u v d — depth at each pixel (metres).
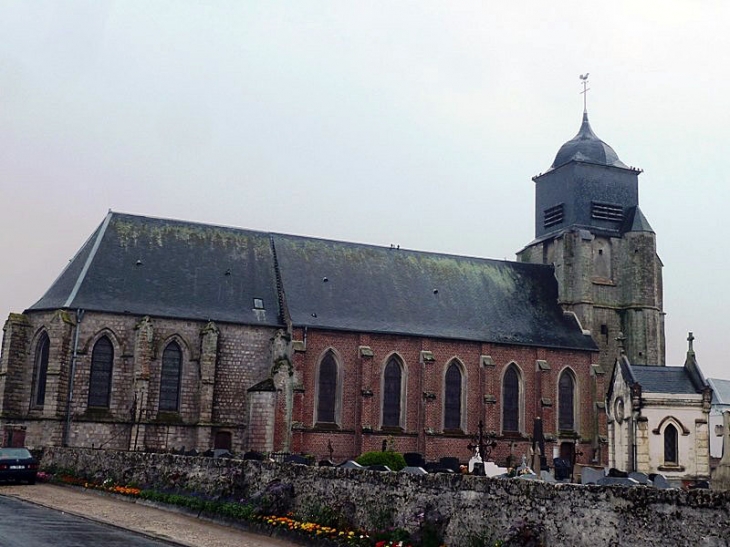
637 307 77.06
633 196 81.62
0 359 60.44
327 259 72.50
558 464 57.84
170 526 28.20
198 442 60.31
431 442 66.62
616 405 58.09
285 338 64.31
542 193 84.00
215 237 69.94
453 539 19.92
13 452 45.38
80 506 33.69
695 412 56.22
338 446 64.19
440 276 76.00
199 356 62.38
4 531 24.09
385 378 67.31
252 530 27.09
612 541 16.03
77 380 58.44
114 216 67.12
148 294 62.94
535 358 72.38
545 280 80.00
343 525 23.58
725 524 14.16
